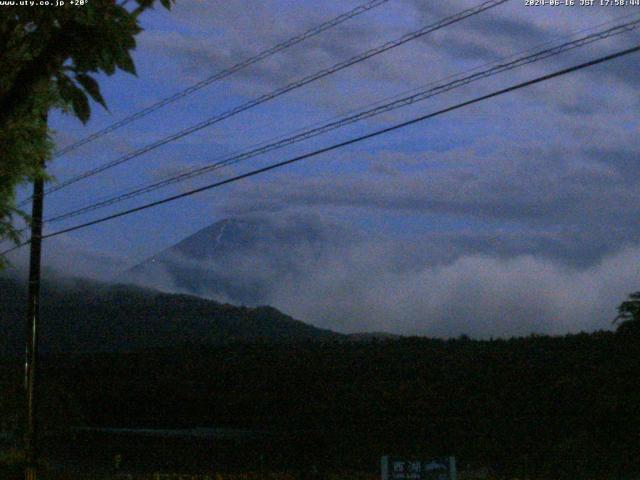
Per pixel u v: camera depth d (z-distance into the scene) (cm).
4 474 2934
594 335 5050
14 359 5688
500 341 5531
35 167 1138
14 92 717
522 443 3859
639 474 3303
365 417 4672
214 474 3394
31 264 2377
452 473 1495
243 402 5369
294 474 3178
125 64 692
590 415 3909
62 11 679
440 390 4866
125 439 4541
